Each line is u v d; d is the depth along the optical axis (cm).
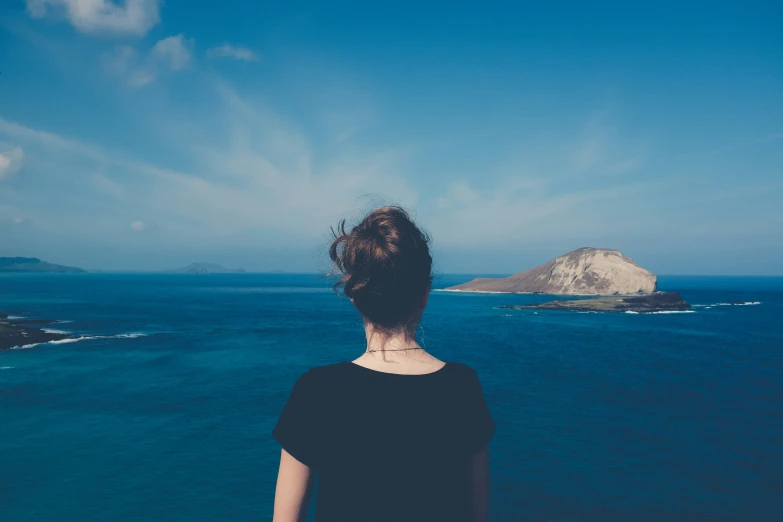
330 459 118
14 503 1095
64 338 4434
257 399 2150
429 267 134
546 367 3034
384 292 124
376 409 119
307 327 5569
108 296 12062
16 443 1530
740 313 8438
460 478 125
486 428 130
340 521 116
